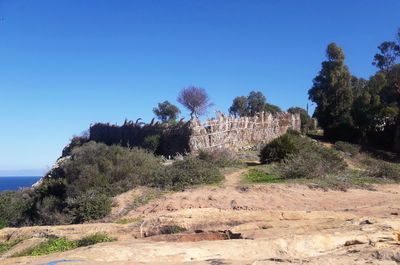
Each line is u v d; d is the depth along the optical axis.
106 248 6.42
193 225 10.22
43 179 27.22
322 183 16.19
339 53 44.59
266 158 23.16
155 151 28.42
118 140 36.59
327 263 4.78
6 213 19.67
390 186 17.25
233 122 29.92
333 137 40.84
